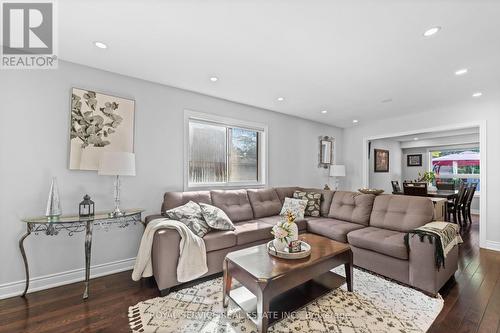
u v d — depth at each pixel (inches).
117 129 108.7
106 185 106.0
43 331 65.9
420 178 280.5
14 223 86.3
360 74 109.2
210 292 87.0
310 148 203.0
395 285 92.0
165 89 124.6
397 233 108.2
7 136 85.5
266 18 70.0
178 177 128.6
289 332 65.7
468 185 205.9
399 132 190.4
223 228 105.2
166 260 84.7
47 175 92.7
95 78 104.2
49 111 93.5
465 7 64.4
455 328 66.9
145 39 81.7
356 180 222.7
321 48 86.9
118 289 89.7
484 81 116.3
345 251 84.6
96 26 74.4
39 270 90.2
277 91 132.6
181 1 62.9
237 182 158.4
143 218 115.7
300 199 149.6
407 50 87.8
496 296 84.0
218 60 96.7
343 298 82.6
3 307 77.2
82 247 99.3
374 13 67.4
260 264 71.8
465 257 124.7
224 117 148.2
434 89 127.6
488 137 143.6
